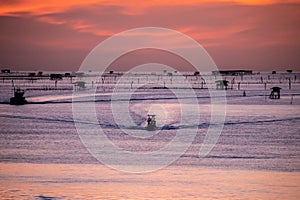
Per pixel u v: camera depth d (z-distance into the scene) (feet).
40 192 184.96
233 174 220.02
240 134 352.90
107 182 202.39
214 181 206.39
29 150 275.59
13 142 304.71
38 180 203.51
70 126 393.70
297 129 382.42
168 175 217.15
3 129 370.12
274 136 341.62
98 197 179.73
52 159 249.55
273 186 198.59
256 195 184.96
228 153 273.33
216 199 179.42
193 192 188.44
